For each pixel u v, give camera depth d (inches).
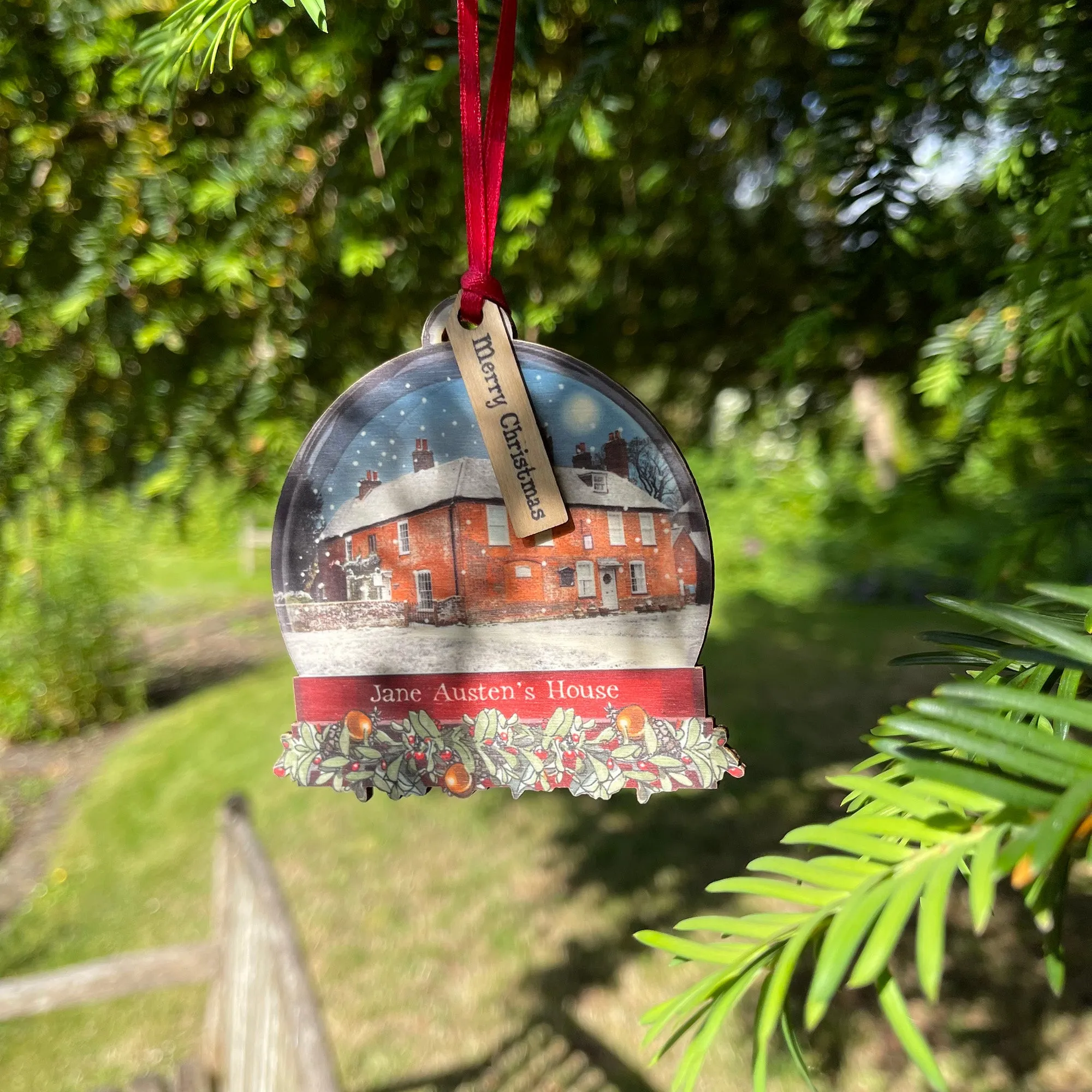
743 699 245.6
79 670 288.4
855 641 294.7
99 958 158.4
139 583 317.1
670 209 67.9
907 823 17.8
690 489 30.6
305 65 44.8
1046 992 114.4
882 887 16.1
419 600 31.8
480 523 31.5
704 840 171.0
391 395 31.9
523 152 53.5
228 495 63.0
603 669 31.0
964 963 120.6
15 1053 134.0
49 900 182.7
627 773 30.8
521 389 30.8
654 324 76.3
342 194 50.1
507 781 31.5
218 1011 100.6
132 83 45.5
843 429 73.8
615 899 155.2
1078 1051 105.7
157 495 61.4
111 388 59.0
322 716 32.3
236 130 52.8
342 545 32.0
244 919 87.5
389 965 143.3
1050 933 17.0
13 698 277.7
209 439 59.2
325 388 60.4
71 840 212.1
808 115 58.0
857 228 45.9
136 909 173.9
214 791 223.0
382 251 48.7
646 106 56.8
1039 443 43.7
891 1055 108.1
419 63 46.6
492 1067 118.6
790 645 297.9
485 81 43.9
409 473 31.8
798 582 356.5
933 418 65.4
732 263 74.2
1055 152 37.6
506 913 154.5
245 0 33.7
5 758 271.0
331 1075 55.7
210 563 551.5
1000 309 39.7
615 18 44.4
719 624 334.3
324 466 32.1
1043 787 16.7
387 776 32.0
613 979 134.0
